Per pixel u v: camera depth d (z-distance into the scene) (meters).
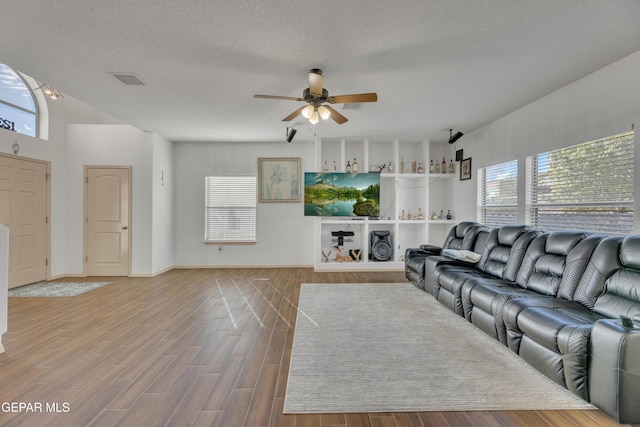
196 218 6.25
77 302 3.92
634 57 2.69
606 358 1.69
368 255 6.28
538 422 1.68
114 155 5.46
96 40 2.49
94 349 2.57
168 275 5.58
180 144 6.27
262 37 2.43
